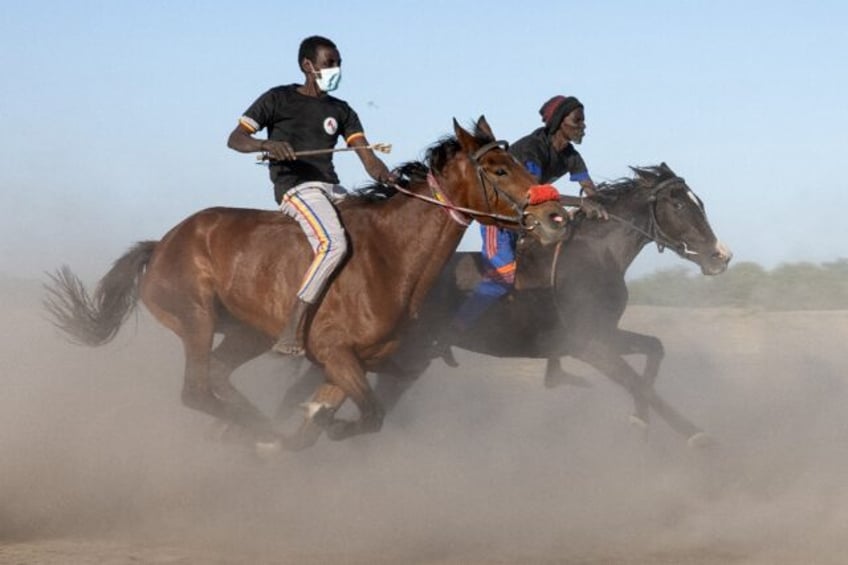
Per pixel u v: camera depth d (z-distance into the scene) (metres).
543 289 10.70
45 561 7.73
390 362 9.75
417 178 9.08
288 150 9.20
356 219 9.21
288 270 9.30
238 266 9.54
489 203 8.81
